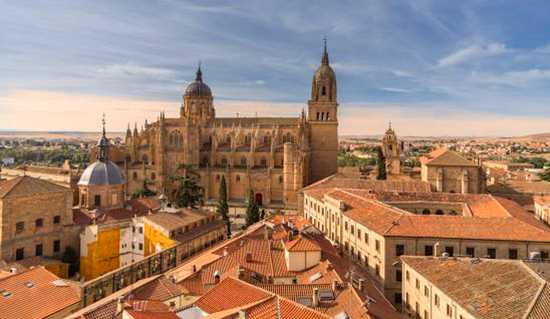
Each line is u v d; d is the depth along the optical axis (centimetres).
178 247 8156
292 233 7156
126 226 8906
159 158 17212
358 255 7988
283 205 15875
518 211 8456
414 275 5703
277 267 6159
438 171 11638
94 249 8362
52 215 8419
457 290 4659
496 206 8500
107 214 9119
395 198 9469
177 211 9731
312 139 17775
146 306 4203
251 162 17038
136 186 17588
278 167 16962
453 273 5144
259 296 4378
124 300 4272
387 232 6856
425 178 12075
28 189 8050
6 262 7544
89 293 5728
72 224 8744
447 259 5709
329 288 5072
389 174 15712
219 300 4472
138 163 17988
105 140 10438
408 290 5956
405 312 6044
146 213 9906
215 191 17025
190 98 19388
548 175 18562
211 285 5350
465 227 6862
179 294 5038
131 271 6756
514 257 6506
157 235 8550
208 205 15888
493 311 3984
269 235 7531
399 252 6794
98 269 8431
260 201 16425
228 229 11419
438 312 4916
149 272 7250
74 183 14388
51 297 5331
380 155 15475
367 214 8025
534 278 4312
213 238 9650
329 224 9756
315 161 17800
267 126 18200
